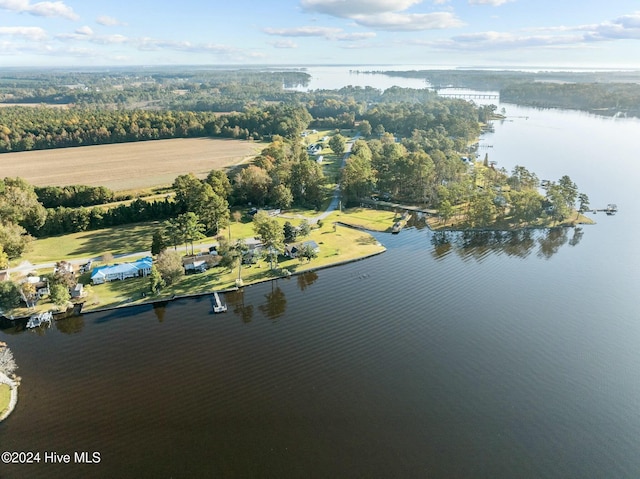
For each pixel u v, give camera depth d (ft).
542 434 205.67
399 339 280.31
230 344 275.59
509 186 585.22
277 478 181.27
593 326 295.07
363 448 195.93
